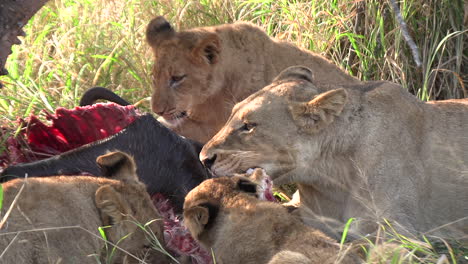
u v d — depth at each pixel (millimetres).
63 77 13438
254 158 8773
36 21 14820
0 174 8734
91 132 10039
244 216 7684
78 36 14109
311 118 8742
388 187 8805
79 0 14773
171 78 11703
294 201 10211
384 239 8383
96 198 7406
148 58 13398
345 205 9180
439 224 9250
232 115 9078
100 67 12750
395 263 7133
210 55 11578
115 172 8141
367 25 13852
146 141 9352
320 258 7016
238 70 11828
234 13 14148
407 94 9375
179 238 8750
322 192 9227
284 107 8812
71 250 7195
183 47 11609
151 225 7855
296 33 13867
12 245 6859
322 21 14305
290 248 7281
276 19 14539
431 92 13211
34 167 8836
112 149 9180
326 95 8594
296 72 9414
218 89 11781
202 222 7719
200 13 14273
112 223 7547
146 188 8547
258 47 11984
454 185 9188
